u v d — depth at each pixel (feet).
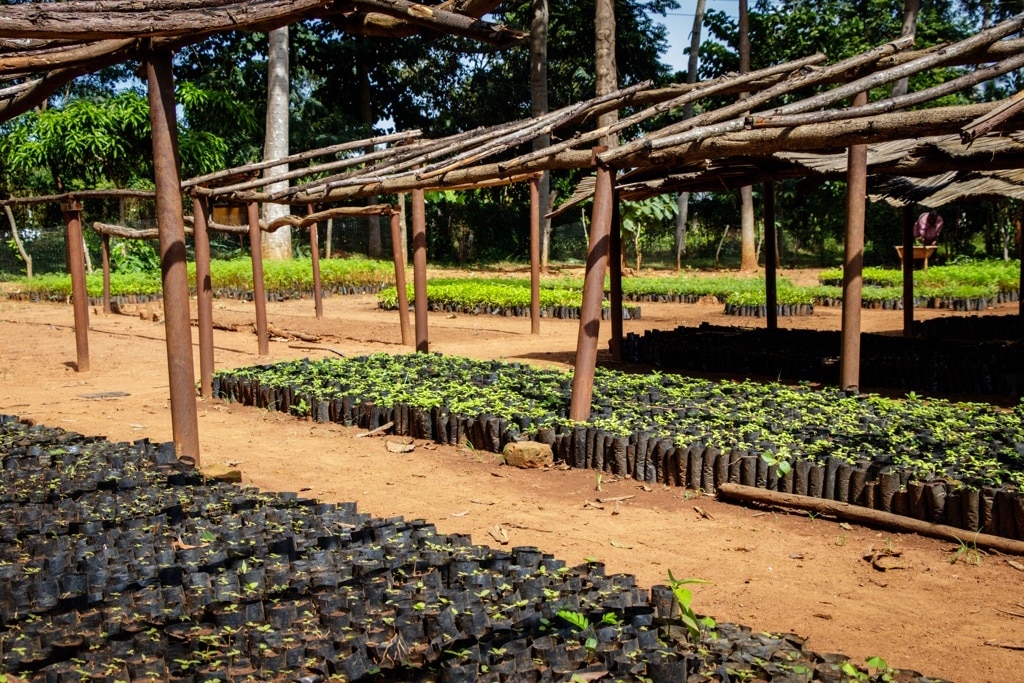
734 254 137.69
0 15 13.78
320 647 11.53
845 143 22.53
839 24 116.26
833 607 14.64
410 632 12.09
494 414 25.94
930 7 121.29
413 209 40.09
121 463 20.93
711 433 23.08
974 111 20.35
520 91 133.08
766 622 13.99
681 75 129.39
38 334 53.52
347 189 37.45
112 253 90.33
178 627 12.24
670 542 17.72
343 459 24.61
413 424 27.14
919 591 15.33
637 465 22.22
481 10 16.52
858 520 18.75
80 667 11.07
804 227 133.80
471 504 20.30
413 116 138.31
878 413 26.50
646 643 11.98
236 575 13.84
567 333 55.88
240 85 114.01
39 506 17.30
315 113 124.47
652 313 68.85
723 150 23.94
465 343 50.78
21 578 13.66
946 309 70.69
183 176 93.81
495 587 13.61
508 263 127.03
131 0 14.98
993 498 17.29
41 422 29.55
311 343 51.39
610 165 25.66
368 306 74.43
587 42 123.85
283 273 80.28
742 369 39.22
